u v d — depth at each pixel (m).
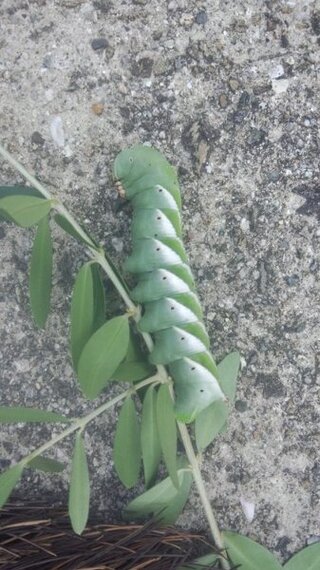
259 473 0.18
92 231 0.18
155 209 0.16
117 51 0.18
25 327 0.18
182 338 0.16
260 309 0.18
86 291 0.16
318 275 0.18
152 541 0.17
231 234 0.18
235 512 0.18
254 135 0.18
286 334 0.18
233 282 0.18
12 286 0.18
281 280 0.18
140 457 0.17
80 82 0.18
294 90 0.18
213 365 0.16
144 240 0.16
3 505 0.17
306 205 0.18
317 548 0.17
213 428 0.17
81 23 0.18
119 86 0.18
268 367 0.18
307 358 0.18
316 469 0.18
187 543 0.17
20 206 0.15
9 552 0.16
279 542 0.18
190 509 0.18
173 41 0.18
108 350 0.15
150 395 0.16
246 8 0.18
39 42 0.18
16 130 0.18
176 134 0.18
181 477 0.17
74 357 0.16
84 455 0.16
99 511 0.18
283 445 0.18
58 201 0.15
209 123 0.18
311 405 0.18
